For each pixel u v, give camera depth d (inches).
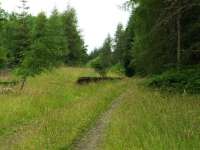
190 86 942.4
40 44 1457.9
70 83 1596.9
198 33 1138.7
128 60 2325.3
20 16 1750.7
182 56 1123.9
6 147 548.4
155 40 1173.1
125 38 2444.6
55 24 2405.3
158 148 465.1
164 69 1189.1
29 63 1427.2
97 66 2065.7
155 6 1127.6
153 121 610.2
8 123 744.3
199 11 1112.8
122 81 1596.9
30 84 1565.0
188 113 639.1
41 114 858.1
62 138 560.4
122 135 539.8
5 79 1786.4
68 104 998.4
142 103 796.0
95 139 569.0
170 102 780.6
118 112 741.3
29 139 555.5
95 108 845.2
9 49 1865.2
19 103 939.3
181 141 486.9
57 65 2112.5
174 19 1125.7
